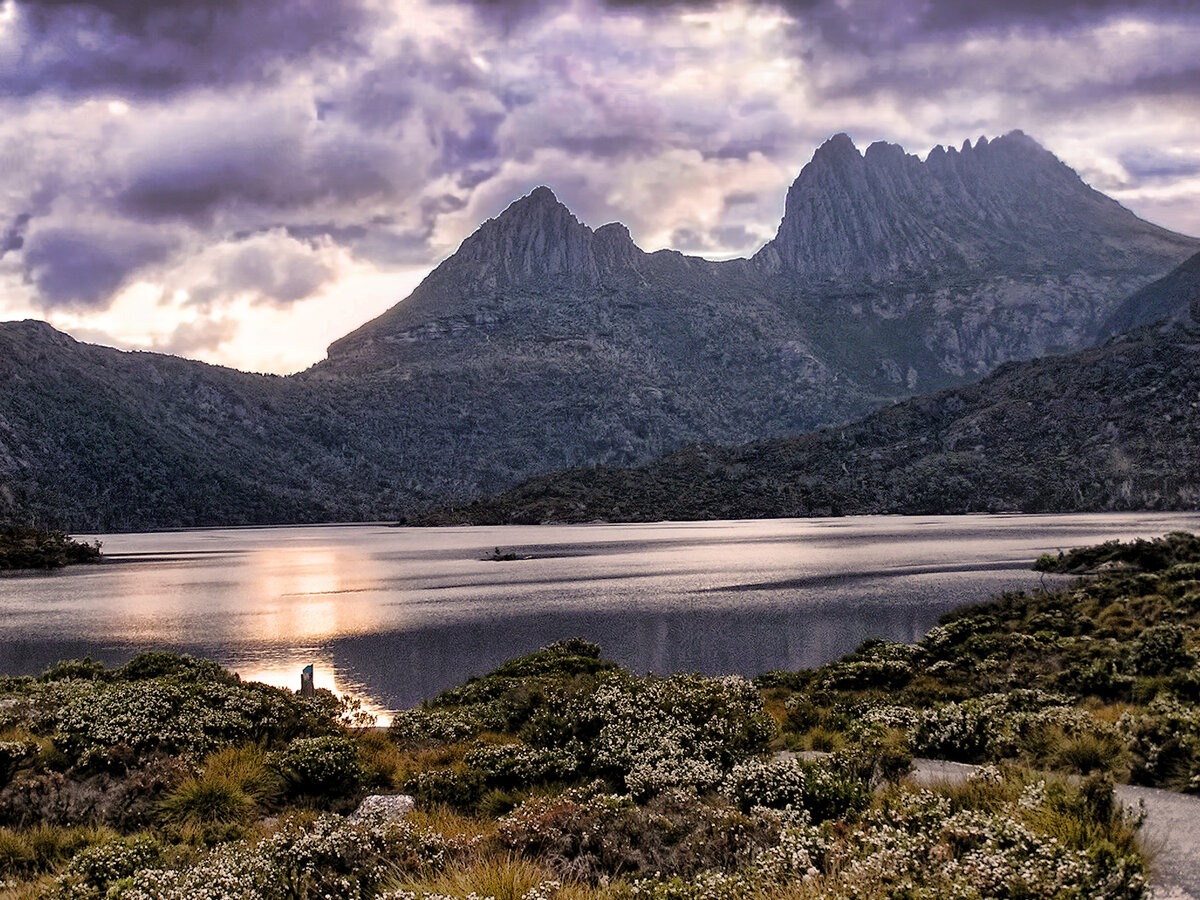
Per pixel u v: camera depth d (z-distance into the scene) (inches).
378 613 3875.5
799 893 363.9
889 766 603.8
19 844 573.3
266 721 914.1
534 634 3009.4
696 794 568.4
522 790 705.6
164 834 624.1
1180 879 369.1
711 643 2635.3
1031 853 371.6
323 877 457.7
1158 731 576.4
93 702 901.2
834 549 7066.9
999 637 1551.4
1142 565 3339.1
